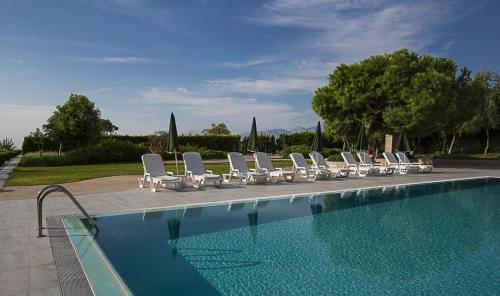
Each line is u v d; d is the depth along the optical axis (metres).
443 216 8.75
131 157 27.31
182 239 6.32
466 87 23.53
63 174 15.69
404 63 21.25
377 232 7.19
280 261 5.40
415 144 37.44
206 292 4.24
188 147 32.31
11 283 3.99
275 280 4.67
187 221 7.57
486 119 29.97
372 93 21.55
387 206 9.86
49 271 4.39
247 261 5.35
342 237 6.80
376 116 22.88
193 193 10.65
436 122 21.25
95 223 6.89
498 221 8.25
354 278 4.80
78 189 10.98
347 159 17.61
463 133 33.84
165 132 34.75
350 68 23.11
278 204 9.63
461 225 7.86
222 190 11.37
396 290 4.45
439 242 6.55
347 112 23.36
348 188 12.49
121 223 7.14
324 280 4.71
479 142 35.44
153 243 6.02
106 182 12.70
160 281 4.50
